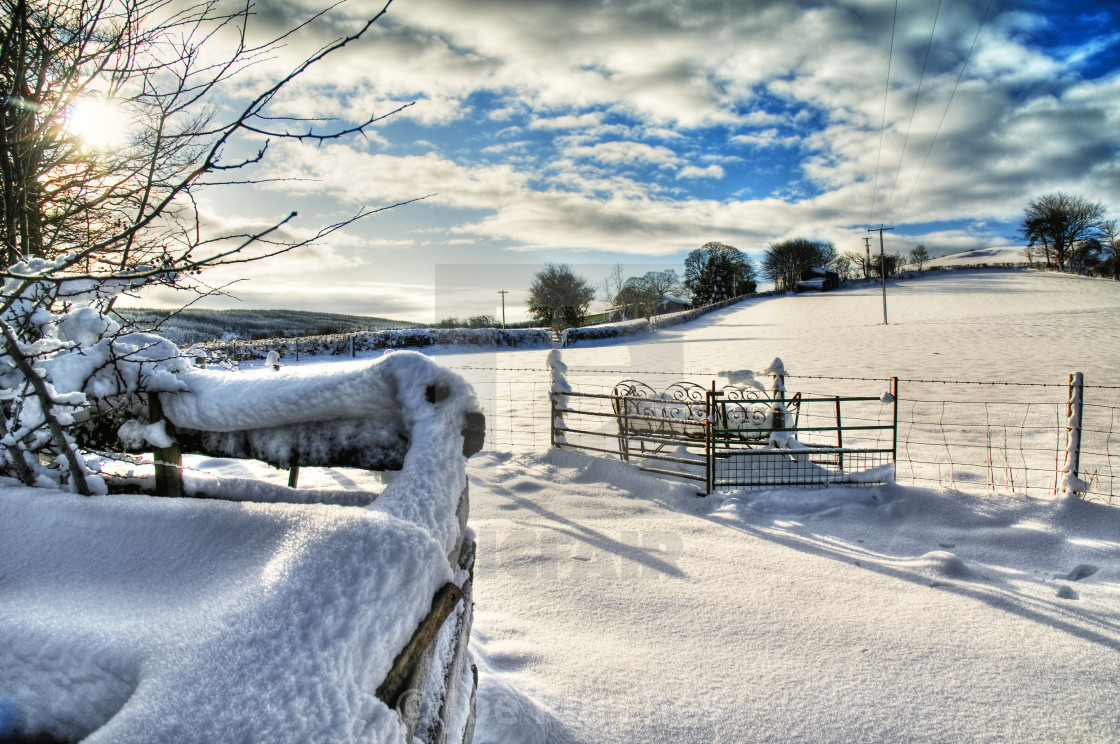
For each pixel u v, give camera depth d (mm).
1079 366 15156
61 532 1341
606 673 2822
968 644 3143
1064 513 5031
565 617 3395
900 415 10477
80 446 1854
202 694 876
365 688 993
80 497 1426
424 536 1197
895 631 3275
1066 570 4254
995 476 6801
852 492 5801
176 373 1780
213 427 1654
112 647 975
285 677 912
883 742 2393
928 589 3834
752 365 18453
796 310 48312
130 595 1137
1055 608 3568
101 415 1783
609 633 3223
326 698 907
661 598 3652
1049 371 14547
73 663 987
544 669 2838
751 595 3715
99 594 1147
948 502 5398
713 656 3000
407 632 1122
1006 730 2469
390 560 1124
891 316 39219
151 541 1279
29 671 1015
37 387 1604
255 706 872
